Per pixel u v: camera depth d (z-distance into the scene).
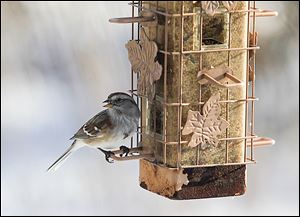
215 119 10.73
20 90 18.55
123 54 17.31
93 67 17.31
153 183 11.09
